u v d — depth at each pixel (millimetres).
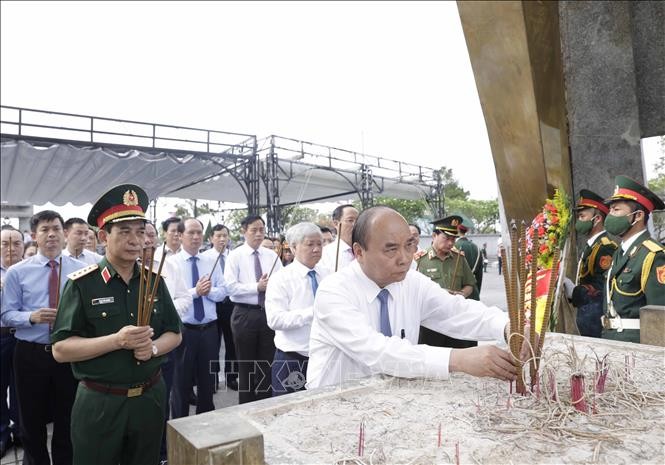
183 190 10812
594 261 3195
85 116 7223
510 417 1320
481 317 1824
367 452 1130
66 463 2854
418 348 1573
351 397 1495
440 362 1516
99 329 2127
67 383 2854
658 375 1625
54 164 7574
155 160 7859
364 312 1790
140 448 2184
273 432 1253
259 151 9484
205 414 1117
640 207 2564
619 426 1253
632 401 1402
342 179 11977
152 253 2096
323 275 3205
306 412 1385
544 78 3000
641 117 3652
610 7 3627
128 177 8594
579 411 1338
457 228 4090
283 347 3057
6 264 3941
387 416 1346
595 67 3686
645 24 3607
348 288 1777
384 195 14000
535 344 1515
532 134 3057
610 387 1520
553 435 1201
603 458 1081
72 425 2107
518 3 2611
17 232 3996
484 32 2799
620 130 3615
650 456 1089
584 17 3717
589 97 3707
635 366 1715
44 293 3012
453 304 1907
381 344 1594
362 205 12383
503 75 2922
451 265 4172
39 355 2820
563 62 3795
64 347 2025
